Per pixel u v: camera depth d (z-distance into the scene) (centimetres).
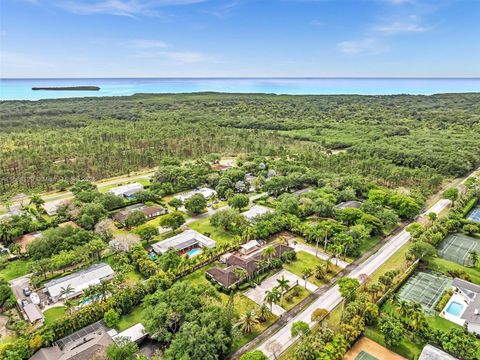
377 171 15025
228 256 8331
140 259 7912
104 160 16138
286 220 10069
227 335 5525
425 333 5769
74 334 5831
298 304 6862
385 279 7225
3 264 7950
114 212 11100
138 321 6291
